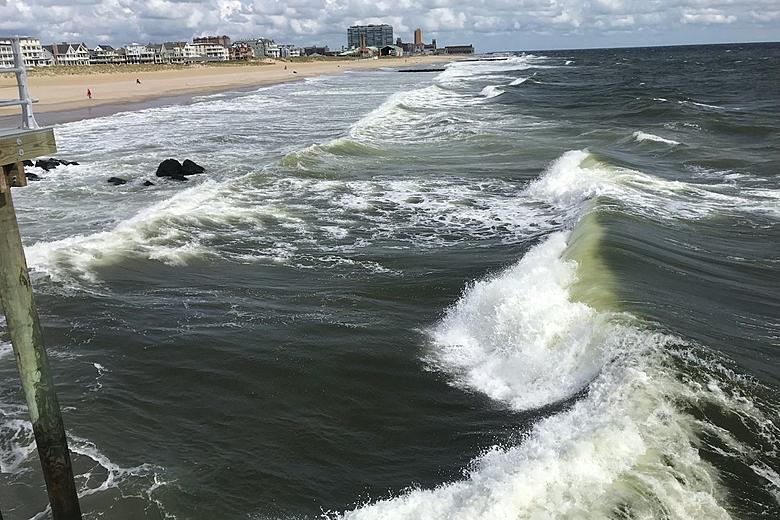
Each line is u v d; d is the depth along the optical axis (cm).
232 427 746
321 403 795
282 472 668
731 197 1659
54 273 1184
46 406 562
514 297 996
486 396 811
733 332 862
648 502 555
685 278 1070
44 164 2281
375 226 1555
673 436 632
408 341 957
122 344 935
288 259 1320
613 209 1440
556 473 585
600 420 654
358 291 1144
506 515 549
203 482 650
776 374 745
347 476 662
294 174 2050
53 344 936
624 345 792
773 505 557
